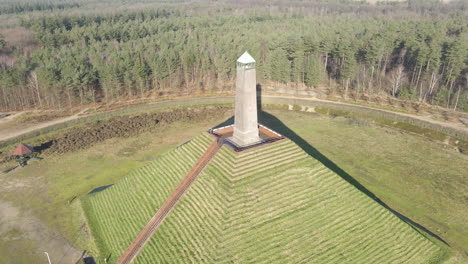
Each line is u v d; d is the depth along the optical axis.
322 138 66.88
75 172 54.62
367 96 90.31
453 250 38.31
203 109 83.94
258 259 33.41
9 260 37.34
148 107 84.88
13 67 87.31
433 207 45.91
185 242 35.44
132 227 39.88
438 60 84.00
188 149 46.97
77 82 81.31
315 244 35.53
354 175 53.34
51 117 77.56
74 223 43.06
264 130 48.84
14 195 48.56
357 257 35.38
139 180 46.12
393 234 38.41
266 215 36.66
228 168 40.28
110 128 71.88
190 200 39.25
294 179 40.75
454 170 54.91
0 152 60.84
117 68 88.19
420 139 66.62
